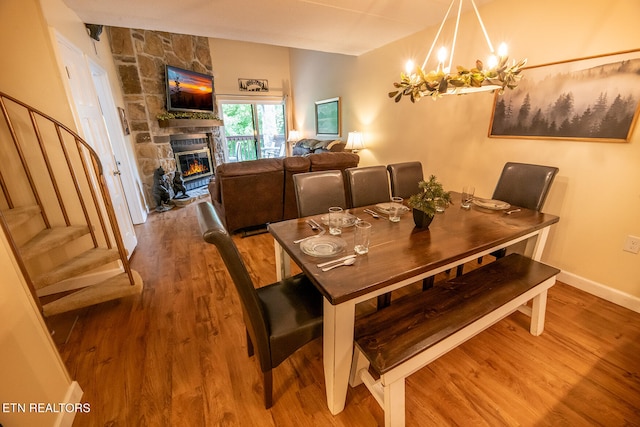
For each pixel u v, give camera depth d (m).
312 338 1.30
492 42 2.48
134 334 1.83
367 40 3.48
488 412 1.32
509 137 2.49
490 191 2.75
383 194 2.34
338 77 5.00
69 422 1.27
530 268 1.69
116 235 2.03
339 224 1.71
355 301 1.13
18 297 1.12
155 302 2.16
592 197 2.07
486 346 1.70
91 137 2.53
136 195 3.93
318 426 1.27
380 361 1.07
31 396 1.10
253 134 7.09
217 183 3.27
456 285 1.54
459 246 1.40
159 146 4.78
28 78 1.94
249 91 6.50
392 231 1.61
